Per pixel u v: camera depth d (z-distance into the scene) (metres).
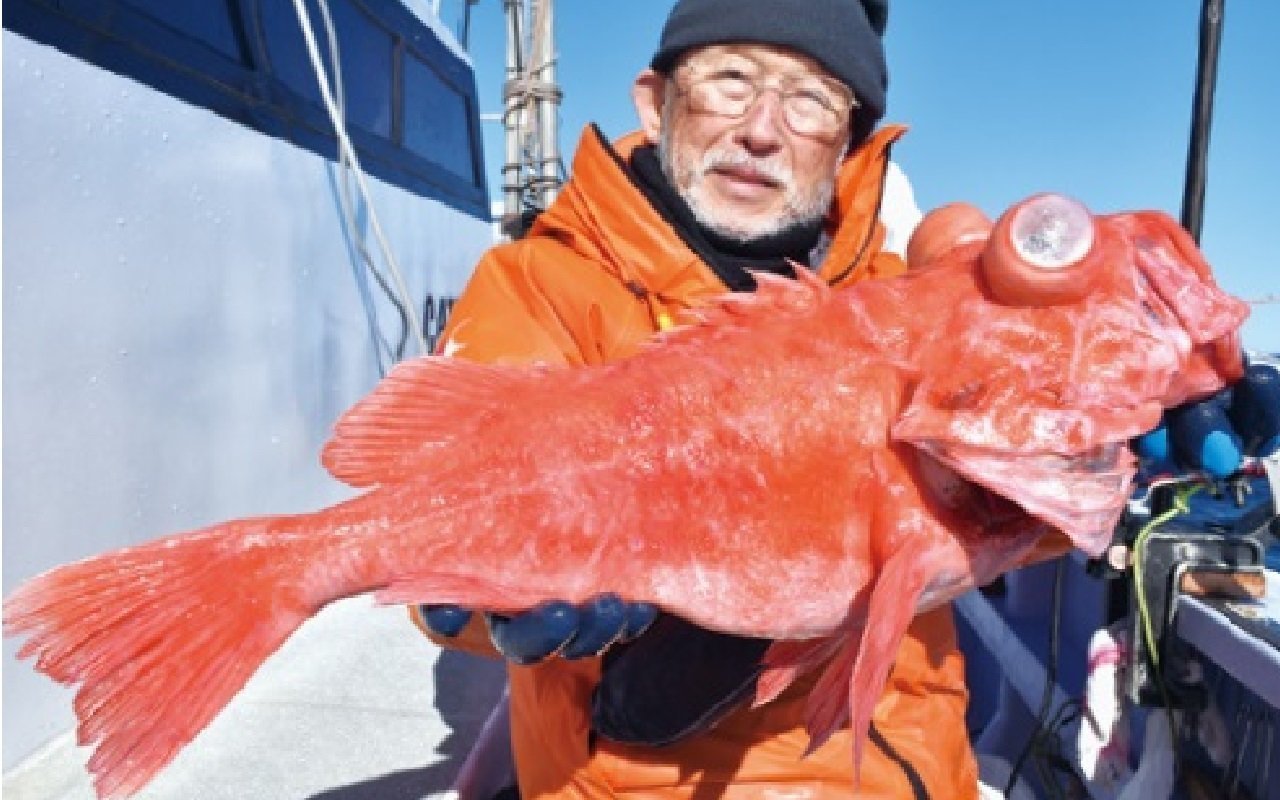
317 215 4.70
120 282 3.30
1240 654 2.14
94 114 3.22
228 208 3.95
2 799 2.71
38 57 2.99
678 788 2.19
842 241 2.56
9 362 2.84
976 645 4.11
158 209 3.51
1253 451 1.98
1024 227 1.65
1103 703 2.58
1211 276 1.73
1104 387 1.66
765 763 2.20
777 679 1.92
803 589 1.79
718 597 1.80
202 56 3.96
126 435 3.30
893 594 1.65
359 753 2.98
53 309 3.01
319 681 3.47
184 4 3.87
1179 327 1.70
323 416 4.69
